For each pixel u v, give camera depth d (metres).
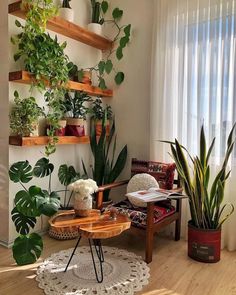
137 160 3.22
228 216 2.62
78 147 3.50
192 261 2.53
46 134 2.94
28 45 2.58
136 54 3.42
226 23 2.72
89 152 3.67
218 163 2.79
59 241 2.88
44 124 2.97
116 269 2.33
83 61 3.46
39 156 3.00
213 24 2.79
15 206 2.48
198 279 2.23
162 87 3.11
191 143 2.94
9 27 2.63
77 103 3.24
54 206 2.41
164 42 3.08
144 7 3.33
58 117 2.98
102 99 3.69
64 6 3.09
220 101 2.78
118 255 2.59
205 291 2.07
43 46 2.64
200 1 2.86
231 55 2.71
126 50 3.49
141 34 3.36
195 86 2.92
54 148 2.90
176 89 3.05
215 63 2.79
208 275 2.29
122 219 2.29
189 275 2.29
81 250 2.68
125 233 3.10
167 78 3.07
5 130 2.72
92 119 3.54
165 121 3.11
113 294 1.99
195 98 2.93
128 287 2.08
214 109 2.80
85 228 2.07
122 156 3.44
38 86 2.69
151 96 3.20
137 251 2.71
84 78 3.26
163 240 2.99
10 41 2.64
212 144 2.55
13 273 2.26
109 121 3.61
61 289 2.04
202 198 2.50
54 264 2.40
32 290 2.04
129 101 3.50
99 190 2.74
